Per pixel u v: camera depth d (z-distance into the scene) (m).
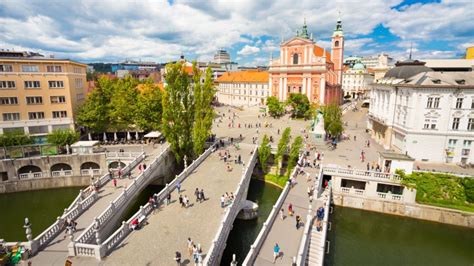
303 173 42.62
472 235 35.06
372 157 49.69
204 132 49.44
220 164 46.19
